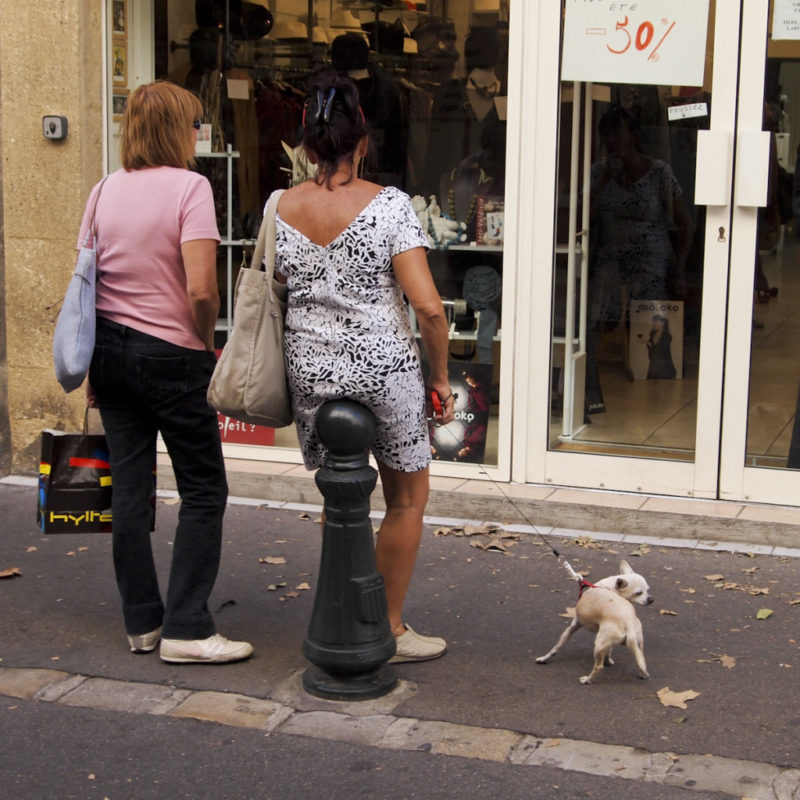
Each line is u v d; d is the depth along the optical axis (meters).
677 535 5.44
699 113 5.42
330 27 6.23
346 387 3.72
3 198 6.33
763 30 5.27
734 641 4.32
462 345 5.99
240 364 3.81
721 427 5.55
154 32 6.45
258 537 5.59
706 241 5.46
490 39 5.80
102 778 3.48
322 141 3.73
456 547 5.41
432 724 3.74
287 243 3.78
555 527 5.63
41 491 4.27
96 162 6.27
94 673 4.15
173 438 4.10
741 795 3.30
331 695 3.90
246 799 3.36
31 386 6.48
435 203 6.04
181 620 4.18
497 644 4.35
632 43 5.48
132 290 3.98
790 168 5.30
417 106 6.04
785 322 5.39
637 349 5.67
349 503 3.79
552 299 5.75
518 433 5.88
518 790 3.36
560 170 5.67
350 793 3.37
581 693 3.93
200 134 6.54
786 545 5.29
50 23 6.11
